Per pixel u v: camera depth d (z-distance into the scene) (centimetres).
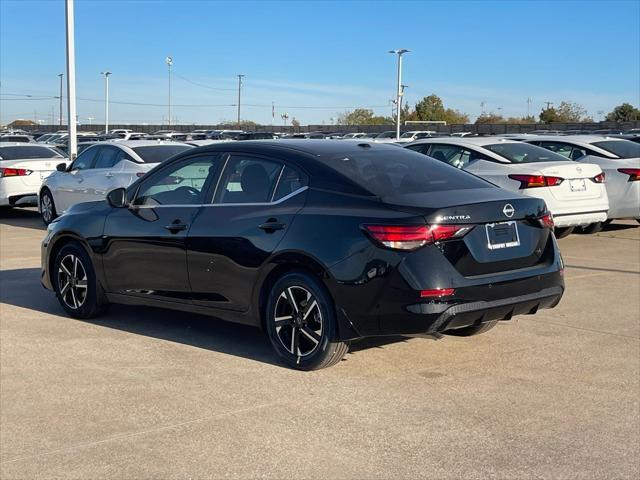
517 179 1105
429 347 635
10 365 598
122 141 1378
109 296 708
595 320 729
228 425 477
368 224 530
